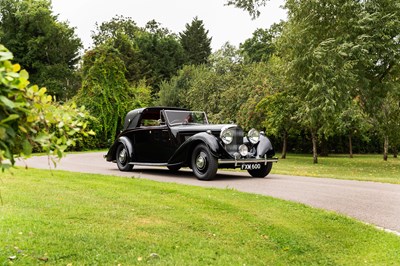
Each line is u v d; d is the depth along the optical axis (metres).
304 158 25.41
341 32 16.03
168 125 9.52
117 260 3.53
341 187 7.77
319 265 3.73
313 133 20.25
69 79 41.91
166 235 4.26
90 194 6.27
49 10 40.69
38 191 6.42
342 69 14.95
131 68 45.66
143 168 11.56
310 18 16.28
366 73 16.89
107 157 10.97
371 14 15.10
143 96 34.06
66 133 2.32
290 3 16.67
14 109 1.94
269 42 39.59
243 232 4.48
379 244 4.21
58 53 41.69
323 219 5.02
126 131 10.52
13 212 4.91
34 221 4.55
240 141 8.80
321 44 15.07
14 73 1.88
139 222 4.71
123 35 47.22
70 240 3.98
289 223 4.84
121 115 28.06
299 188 7.50
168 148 9.52
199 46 58.47
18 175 8.53
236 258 3.70
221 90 32.34
